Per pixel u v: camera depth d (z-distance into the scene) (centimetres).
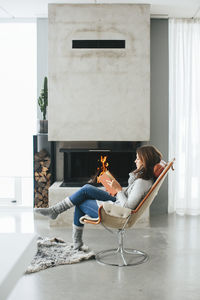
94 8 447
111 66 451
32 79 513
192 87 500
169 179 502
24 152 520
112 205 291
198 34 496
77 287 254
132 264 299
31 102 516
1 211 513
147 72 452
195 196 502
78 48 450
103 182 323
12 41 513
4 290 65
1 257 75
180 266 297
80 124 454
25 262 78
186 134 500
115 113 454
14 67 514
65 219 429
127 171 475
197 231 406
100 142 491
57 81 452
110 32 448
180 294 243
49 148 472
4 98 517
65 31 448
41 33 500
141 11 447
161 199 508
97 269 289
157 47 500
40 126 475
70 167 475
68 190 429
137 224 438
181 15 486
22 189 525
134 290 249
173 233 397
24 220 459
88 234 393
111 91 452
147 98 453
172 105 496
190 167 498
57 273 281
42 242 346
